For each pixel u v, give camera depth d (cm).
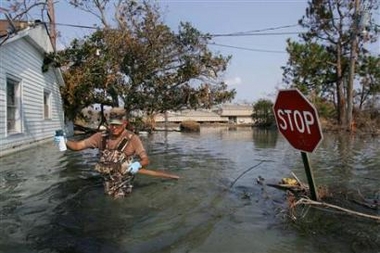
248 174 768
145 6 2262
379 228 426
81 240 382
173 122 6322
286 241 386
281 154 1165
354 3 2873
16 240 381
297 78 3338
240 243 379
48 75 1694
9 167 813
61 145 578
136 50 2209
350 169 846
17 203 513
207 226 427
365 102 3584
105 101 2348
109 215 462
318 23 3111
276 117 512
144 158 577
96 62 2191
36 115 1473
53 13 1964
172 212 478
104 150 569
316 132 463
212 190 604
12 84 1237
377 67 3341
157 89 2355
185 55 2361
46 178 685
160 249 362
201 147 1420
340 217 465
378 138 1998
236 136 2336
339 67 3138
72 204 507
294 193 584
